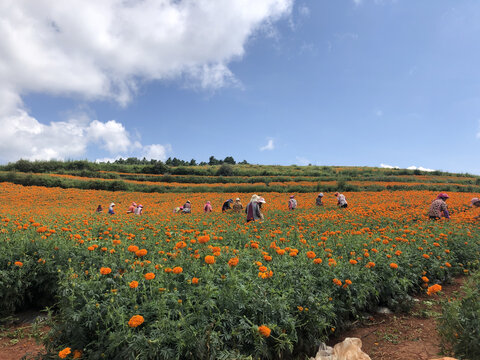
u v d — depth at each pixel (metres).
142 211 18.62
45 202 25.89
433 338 3.63
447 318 3.03
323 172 60.38
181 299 2.90
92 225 7.53
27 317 4.56
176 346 2.47
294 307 3.28
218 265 3.57
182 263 3.54
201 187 39.09
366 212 12.95
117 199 29.75
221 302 2.89
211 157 112.19
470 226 8.72
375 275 4.40
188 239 5.16
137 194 33.34
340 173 57.81
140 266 3.63
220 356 2.49
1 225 6.41
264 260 4.11
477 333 2.73
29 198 27.44
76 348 2.65
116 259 4.29
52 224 7.17
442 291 5.30
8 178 35.34
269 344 2.95
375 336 3.80
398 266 4.82
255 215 10.57
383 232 7.58
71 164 56.94
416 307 4.64
